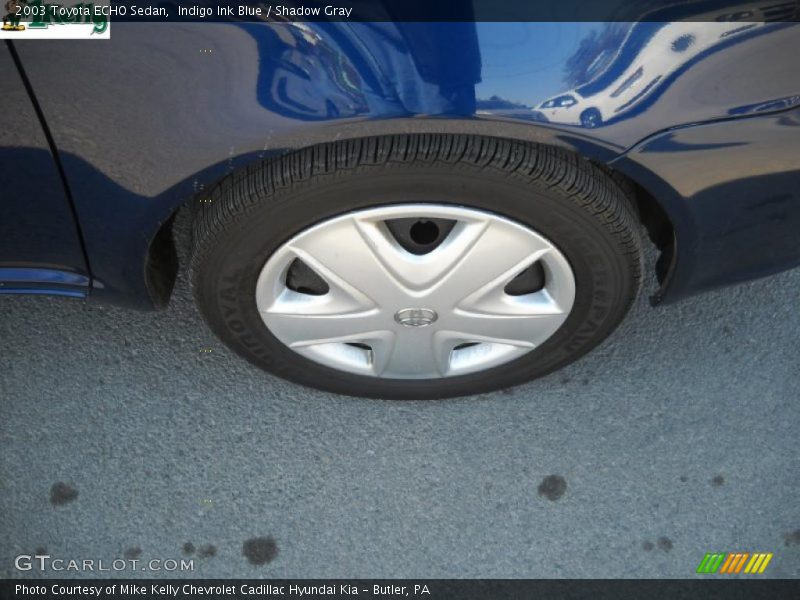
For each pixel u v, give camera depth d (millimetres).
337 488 2344
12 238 2008
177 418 2441
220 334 2213
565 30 1612
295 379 2381
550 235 1916
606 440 2408
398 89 1644
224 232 1890
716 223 1957
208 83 1657
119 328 2582
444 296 2035
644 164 1790
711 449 2389
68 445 2393
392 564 2244
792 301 2611
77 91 1689
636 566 2230
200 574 2223
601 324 2176
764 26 1646
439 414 2453
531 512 2307
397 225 1951
